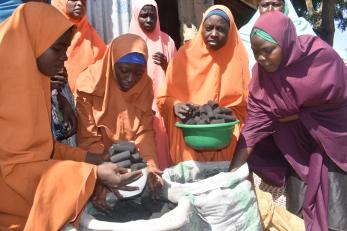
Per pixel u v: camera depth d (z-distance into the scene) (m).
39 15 2.13
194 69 3.38
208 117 2.74
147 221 1.99
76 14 3.82
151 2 4.25
